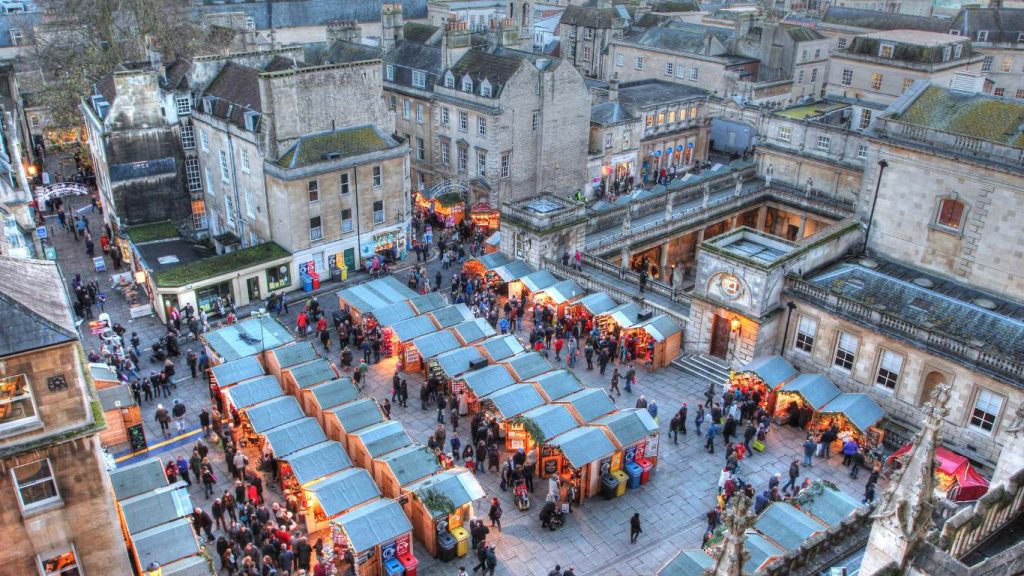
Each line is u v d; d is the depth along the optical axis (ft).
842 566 69.00
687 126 276.82
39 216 217.56
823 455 128.26
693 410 141.90
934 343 126.62
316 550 105.29
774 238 155.22
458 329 150.61
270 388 128.77
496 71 223.30
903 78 250.16
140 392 143.43
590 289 172.45
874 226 156.46
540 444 118.42
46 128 260.01
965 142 138.31
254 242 198.39
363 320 161.58
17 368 67.97
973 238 141.38
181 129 209.26
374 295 164.45
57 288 79.92
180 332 167.12
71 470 73.31
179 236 204.13
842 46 328.08
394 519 101.19
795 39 285.02
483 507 117.08
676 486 122.52
